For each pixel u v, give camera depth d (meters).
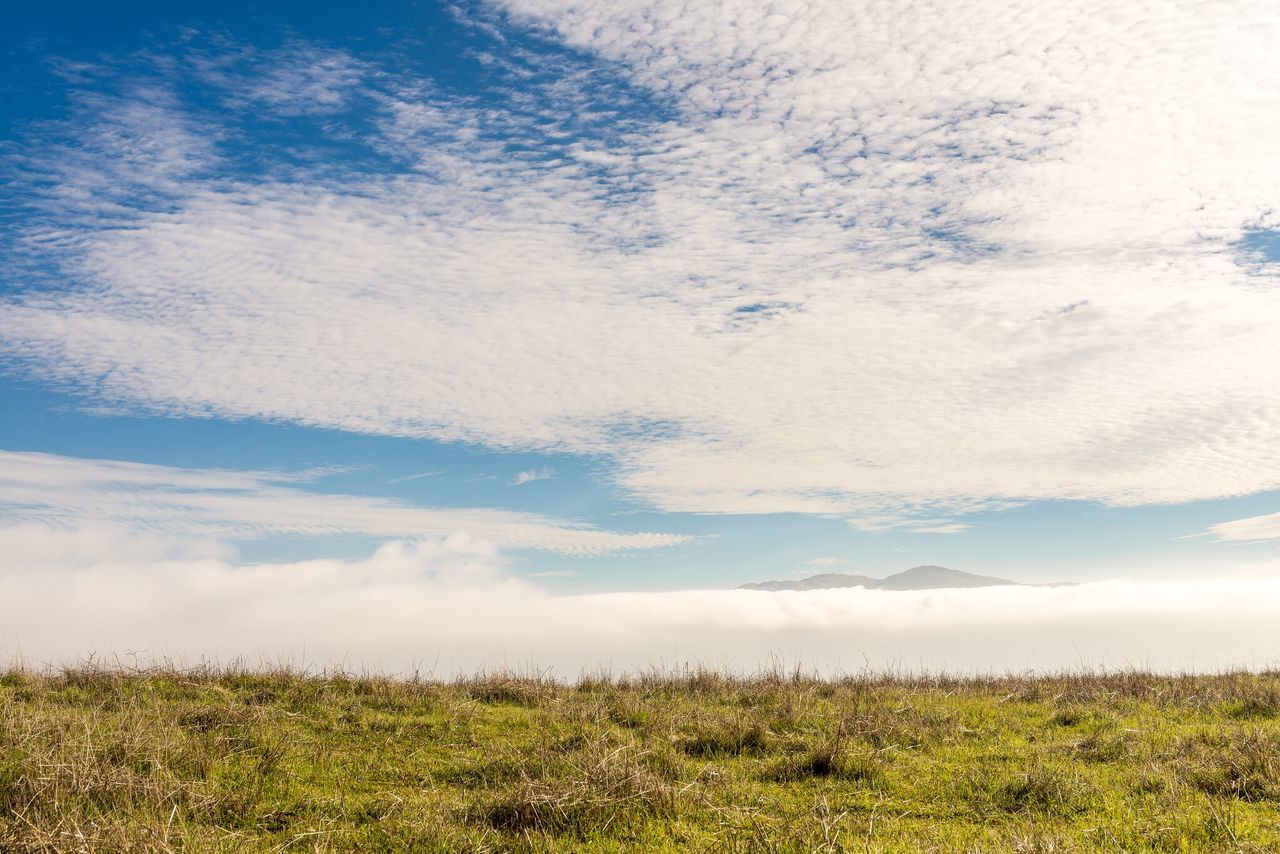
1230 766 10.32
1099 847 8.30
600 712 14.12
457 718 14.06
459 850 8.24
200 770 10.27
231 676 15.95
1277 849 8.03
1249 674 19.06
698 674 18.70
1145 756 11.40
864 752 11.53
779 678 19.00
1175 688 16.73
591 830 8.77
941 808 9.69
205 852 7.66
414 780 10.78
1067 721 14.32
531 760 10.98
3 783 9.09
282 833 8.70
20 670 15.73
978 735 13.27
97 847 7.41
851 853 8.07
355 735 12.79
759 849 8.12
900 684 19.12
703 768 10.99
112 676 15.30
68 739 10.19
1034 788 9.98
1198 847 8.16
